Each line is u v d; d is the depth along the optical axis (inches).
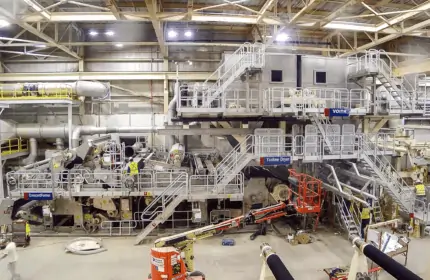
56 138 839.1
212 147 896.3
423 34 625.9
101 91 775.7
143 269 458.9
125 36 858.8
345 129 578.2
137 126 867.4
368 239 467.2
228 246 540.4
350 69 637.3
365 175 594.6
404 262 469.4
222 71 667.4
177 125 732.7
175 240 365.1
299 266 463.8
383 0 601.3
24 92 738.8
